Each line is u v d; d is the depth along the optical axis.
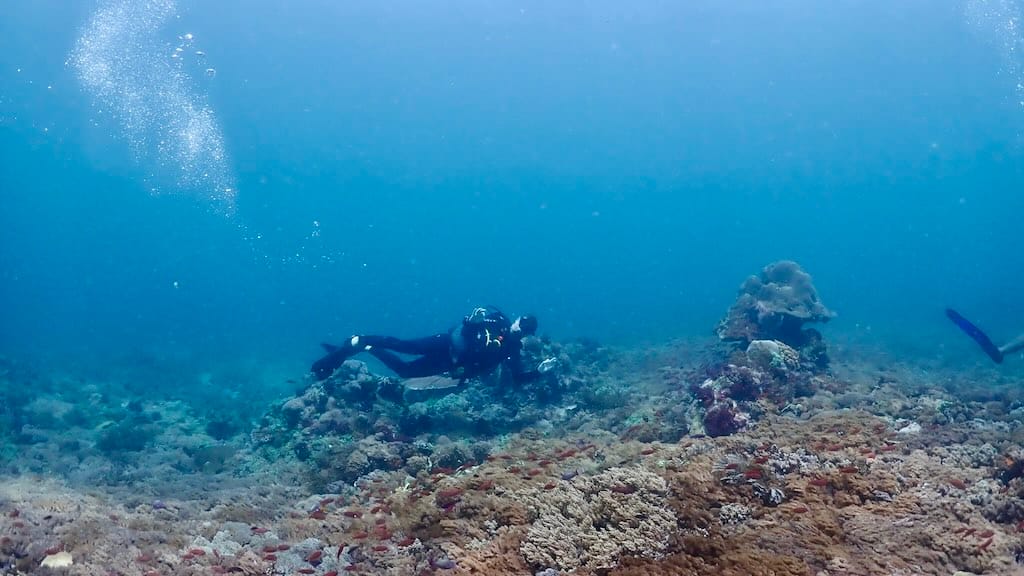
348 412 12.52
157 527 7.02
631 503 5.84
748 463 6.64
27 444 12.99
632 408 12.26
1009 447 7.58
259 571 5.61
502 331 10.41
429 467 9.46
